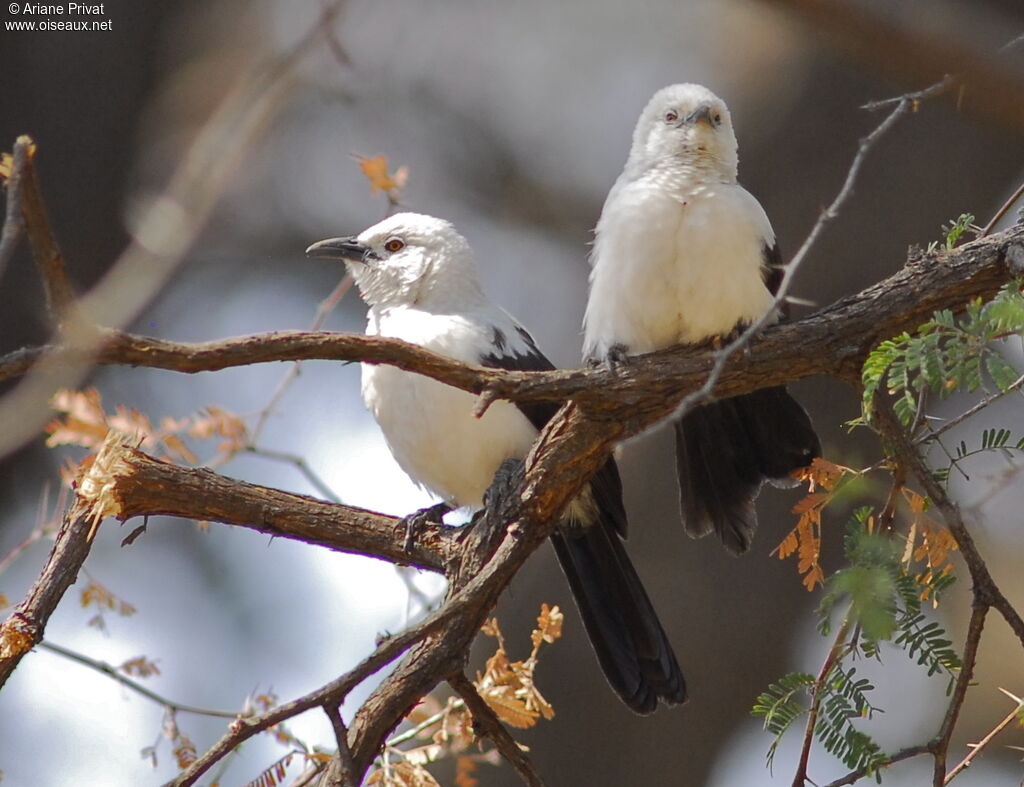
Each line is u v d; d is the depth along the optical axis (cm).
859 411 1555
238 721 718
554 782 1531
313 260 1844
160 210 666
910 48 447
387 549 898
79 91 1739
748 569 1595
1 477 1725
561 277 1878
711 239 945
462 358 1061
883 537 718
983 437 765
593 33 1875
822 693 738
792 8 450
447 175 1873
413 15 1858
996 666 1672
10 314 1642
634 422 837
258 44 1644
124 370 1752
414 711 929
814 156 1658
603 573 1057
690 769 1537
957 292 823
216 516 873
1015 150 1603
